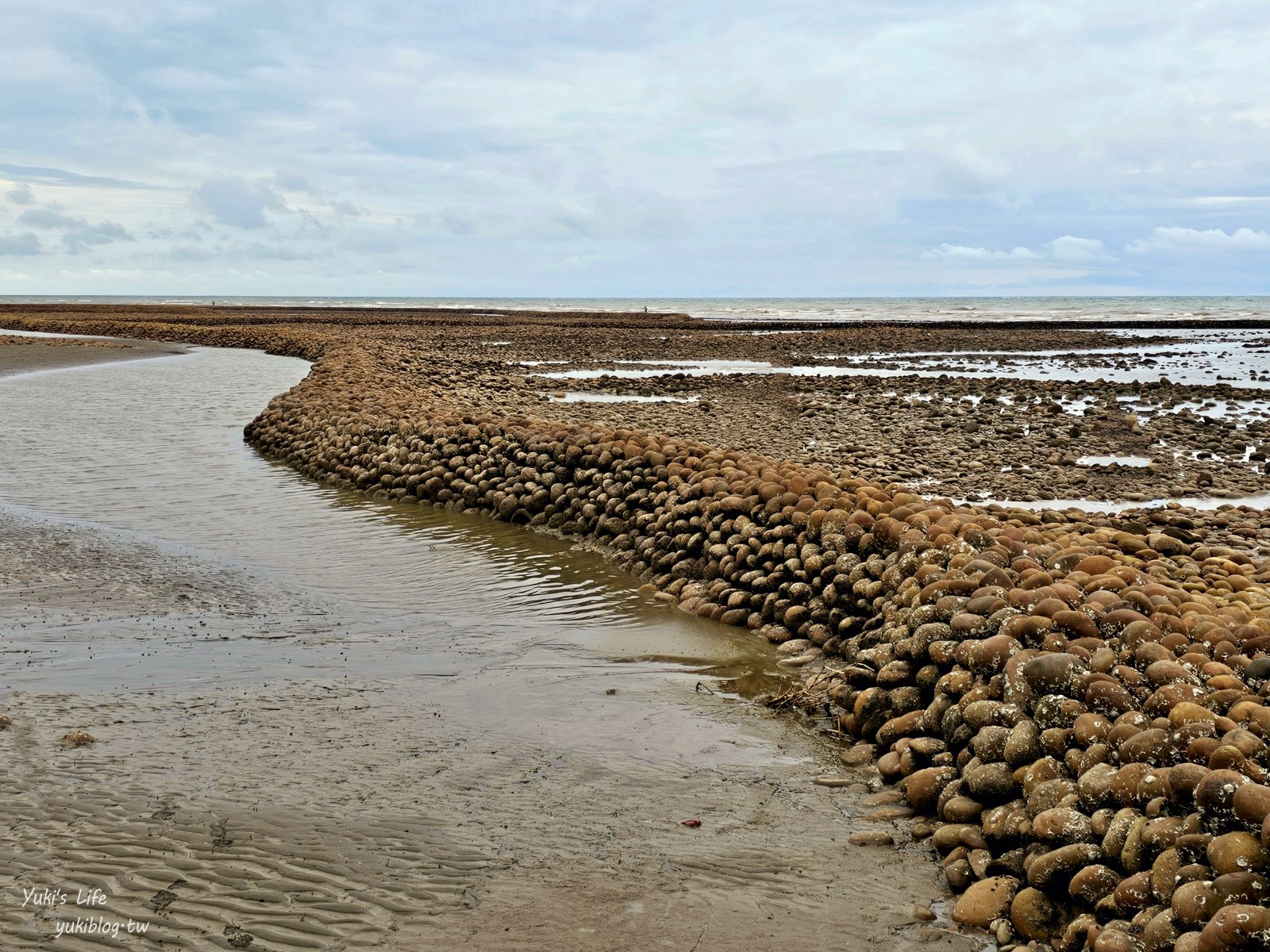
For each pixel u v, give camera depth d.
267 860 4.68
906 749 6.09
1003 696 5.95
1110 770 4.94
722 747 6.42
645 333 63.12
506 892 4.57
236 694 6.87
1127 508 14.30
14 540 10.82
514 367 37.34
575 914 4.44
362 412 18.16
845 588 8.55
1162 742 4.91
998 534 8.75
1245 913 3.80
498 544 11.82
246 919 4.23
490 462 14.11
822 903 4.71
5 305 134.38
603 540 11.74
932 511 9.21
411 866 4.72
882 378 33.00
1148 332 65.44
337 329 63.06
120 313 102.69
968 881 4.94
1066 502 14.66
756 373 34.88
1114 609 6.52
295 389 22.95
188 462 16.84
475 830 5.11
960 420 22.19
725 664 8.02
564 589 9.98
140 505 13.18
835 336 58.66
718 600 9.38
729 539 9.97
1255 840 4.11
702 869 4.91
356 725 6.40
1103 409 24.52
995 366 39.47
